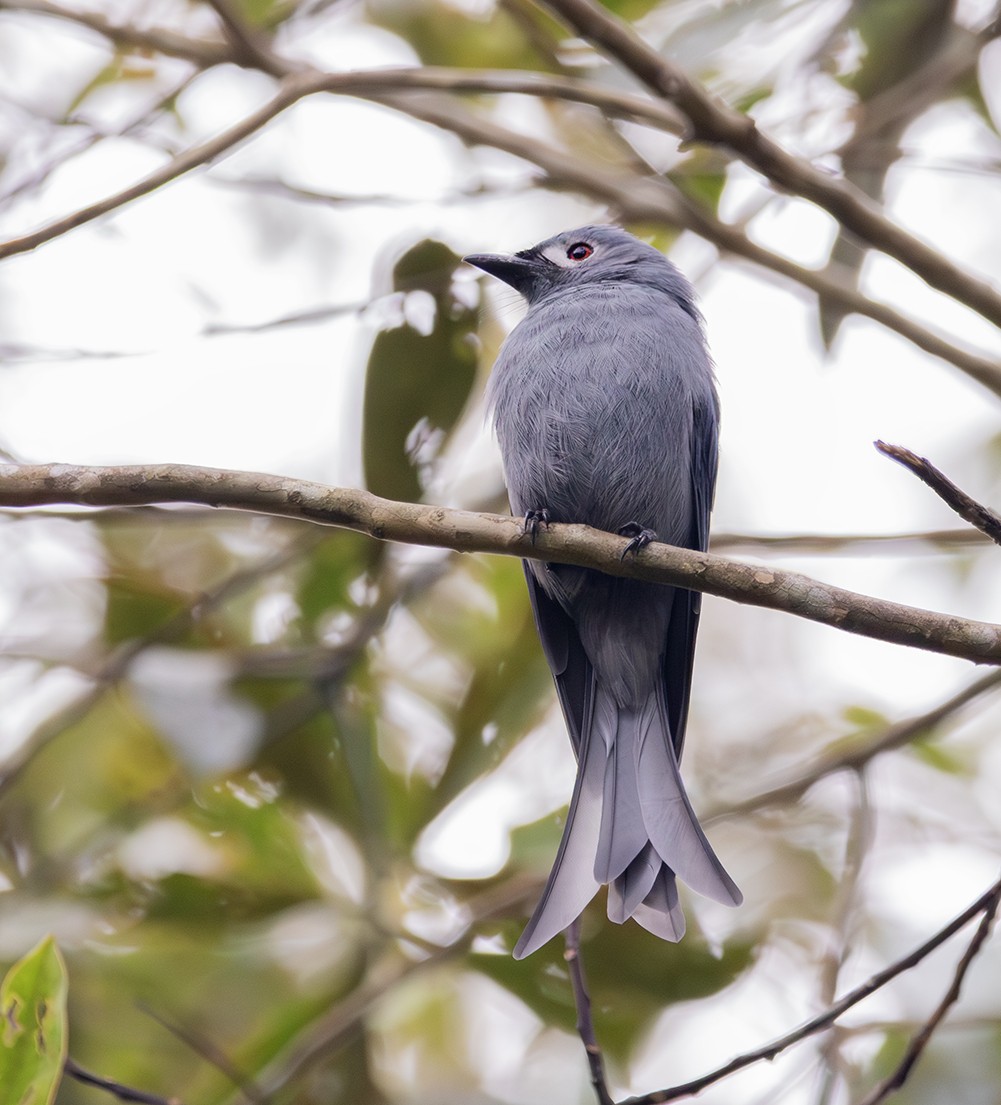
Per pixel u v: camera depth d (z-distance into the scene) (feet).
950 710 34.96
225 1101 31.96
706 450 35.24
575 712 33.86
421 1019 37.14
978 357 36.81
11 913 33.27
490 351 39.88
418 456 34.99
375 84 31.71
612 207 40.27
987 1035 32.40
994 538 22.97
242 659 35.09
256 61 35.09
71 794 36.32
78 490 26.13
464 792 35.35
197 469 26.16
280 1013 32.55
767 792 36.63
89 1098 31.83
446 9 43.52
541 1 31.04
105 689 34.40
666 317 34.88
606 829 28.02
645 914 26.58
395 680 38.65
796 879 39.29
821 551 37.78
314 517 26.32
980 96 42.86
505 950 33.22
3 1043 20.76
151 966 33.04
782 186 32.96
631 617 32.65
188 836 34.94
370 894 33.83
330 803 35.58
